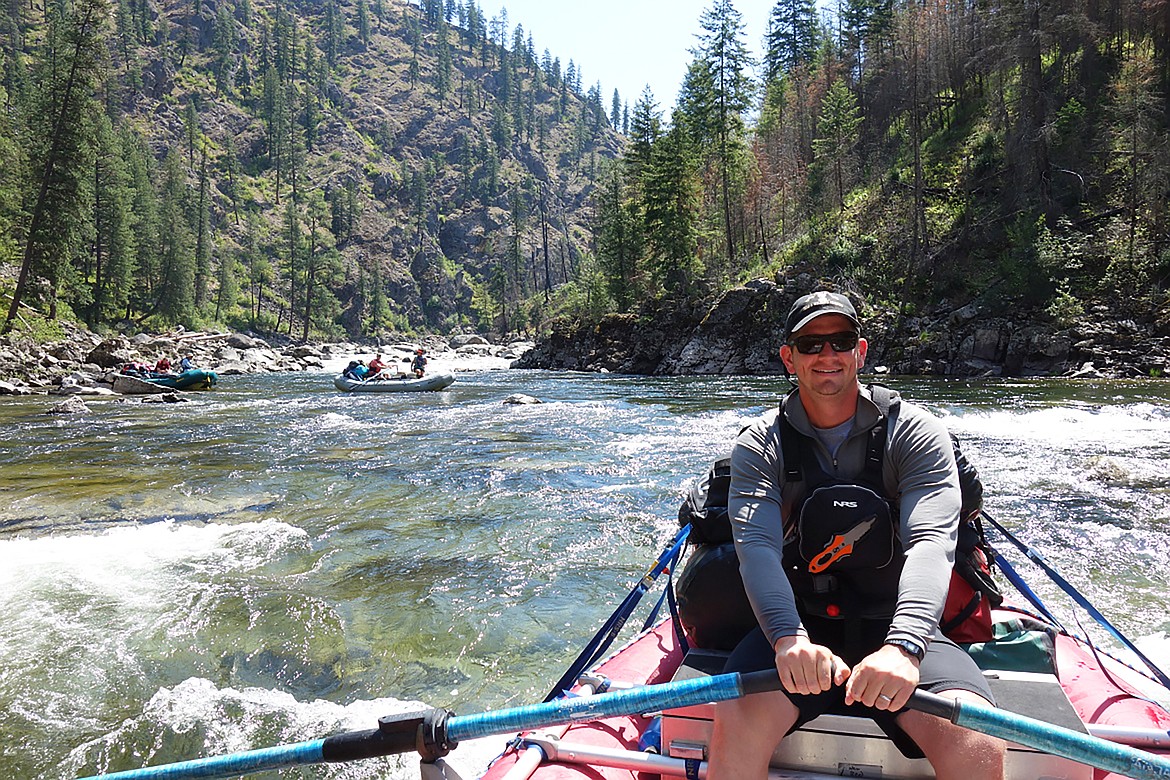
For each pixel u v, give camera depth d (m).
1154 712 2.67
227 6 180.38
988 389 22.89
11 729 4.16
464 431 15.63
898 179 42.53
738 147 53.12
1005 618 3.18
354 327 115.69
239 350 47.09
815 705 2.01
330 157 153.50
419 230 143.25
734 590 2.49
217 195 125.12
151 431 16.09
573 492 9.63
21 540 7.71
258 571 6.76
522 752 2.49
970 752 1.84
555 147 193.12
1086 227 32.97
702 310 39.25
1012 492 9.02
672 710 2.26
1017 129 36.12
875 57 50.38
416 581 6.48
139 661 5.01
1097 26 36.47
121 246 64.12
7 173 46.69
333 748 2.06
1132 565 6.46
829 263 38.47
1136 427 14.34
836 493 2.17
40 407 21.50
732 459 2.39
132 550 7.38
